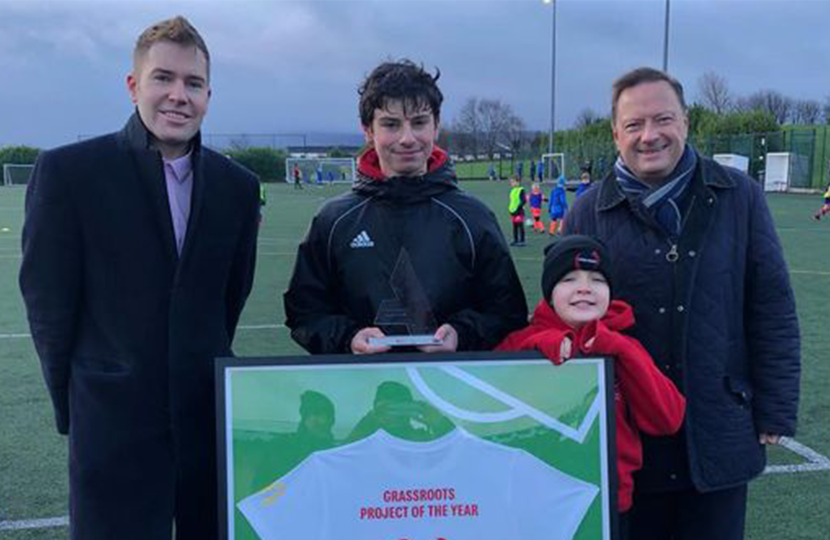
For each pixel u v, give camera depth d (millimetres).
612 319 2453
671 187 2525
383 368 2371
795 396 2518
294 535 2340
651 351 2545
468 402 2385
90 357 2490
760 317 2551
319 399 2357
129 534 2484
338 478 2359
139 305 2459
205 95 2496
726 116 48062
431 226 2584
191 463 2553
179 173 2525
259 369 2346
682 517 2641
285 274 11914
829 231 18469
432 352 2412
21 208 28359
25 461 4566
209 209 2520
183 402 2504
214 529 2648
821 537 3607
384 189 2584
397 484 2363
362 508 2357
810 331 7738
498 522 2381
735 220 2545
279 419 2348
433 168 2639
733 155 37562
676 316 2508
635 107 2494
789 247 15117
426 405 2379
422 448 2373
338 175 58812
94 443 2453
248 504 2338
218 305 2617
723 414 2506
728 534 2574
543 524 2387
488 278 2631
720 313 2508
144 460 2482
